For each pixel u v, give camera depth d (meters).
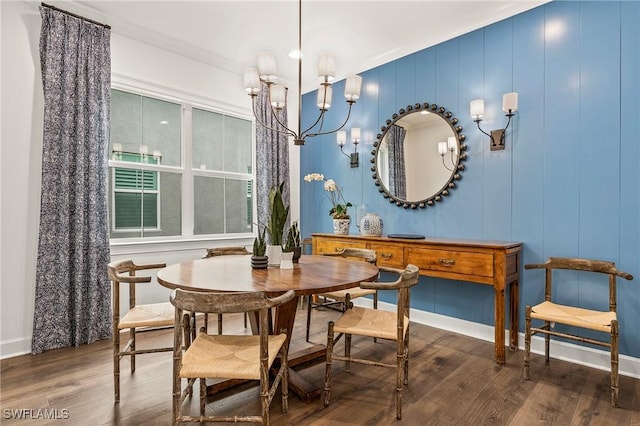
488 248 2.45
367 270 2.08
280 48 3.45
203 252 3.64
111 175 3.08
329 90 2.35
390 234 3.49
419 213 3.35
